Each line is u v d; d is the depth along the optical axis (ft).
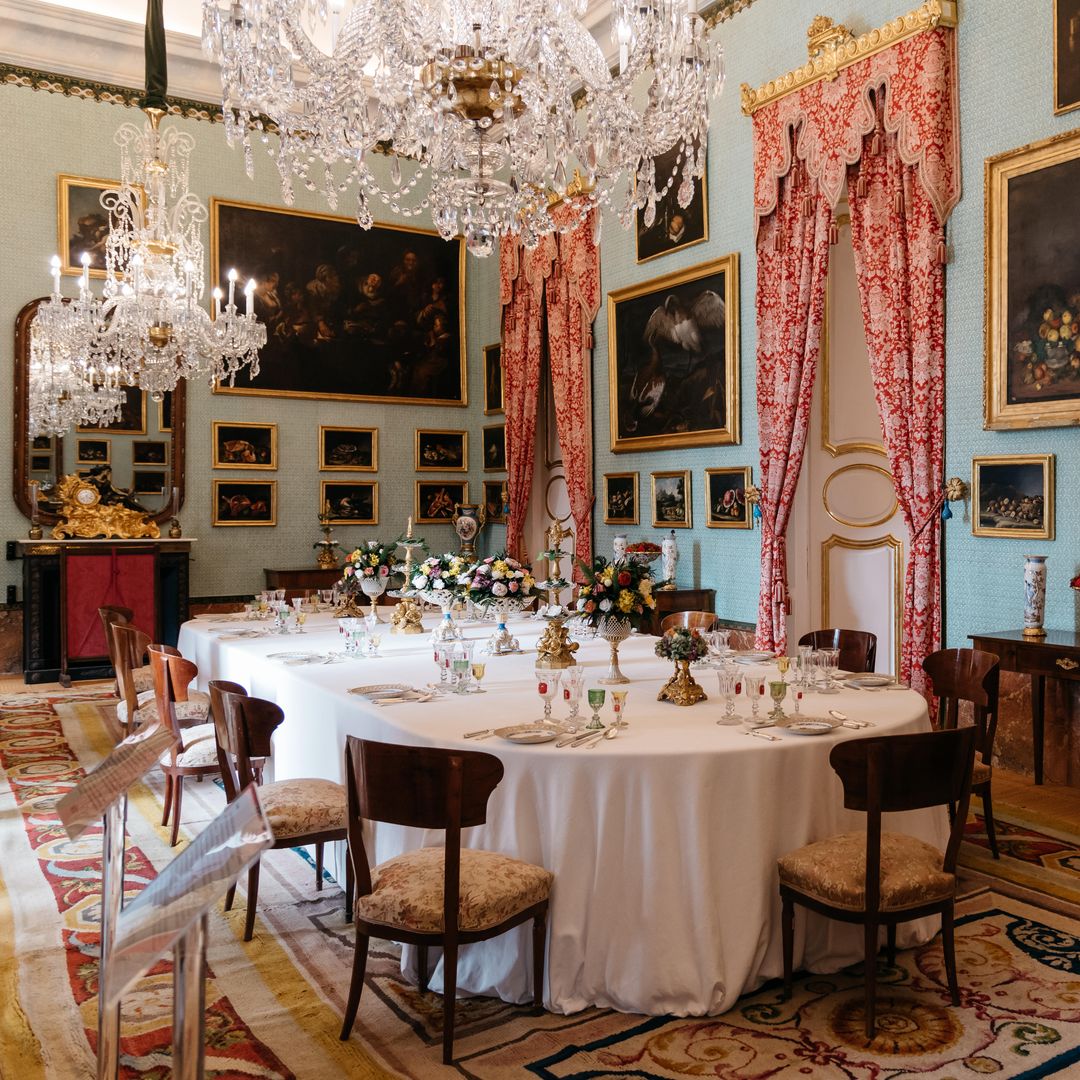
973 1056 10.35
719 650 16.74
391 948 13.29
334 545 39.99
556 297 36.42
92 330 27.20
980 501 21.89
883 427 23.67
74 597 33.58
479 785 10.32
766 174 26.48
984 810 17.06
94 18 34.09
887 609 26.43
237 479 38.37
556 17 16.46
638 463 33.35
